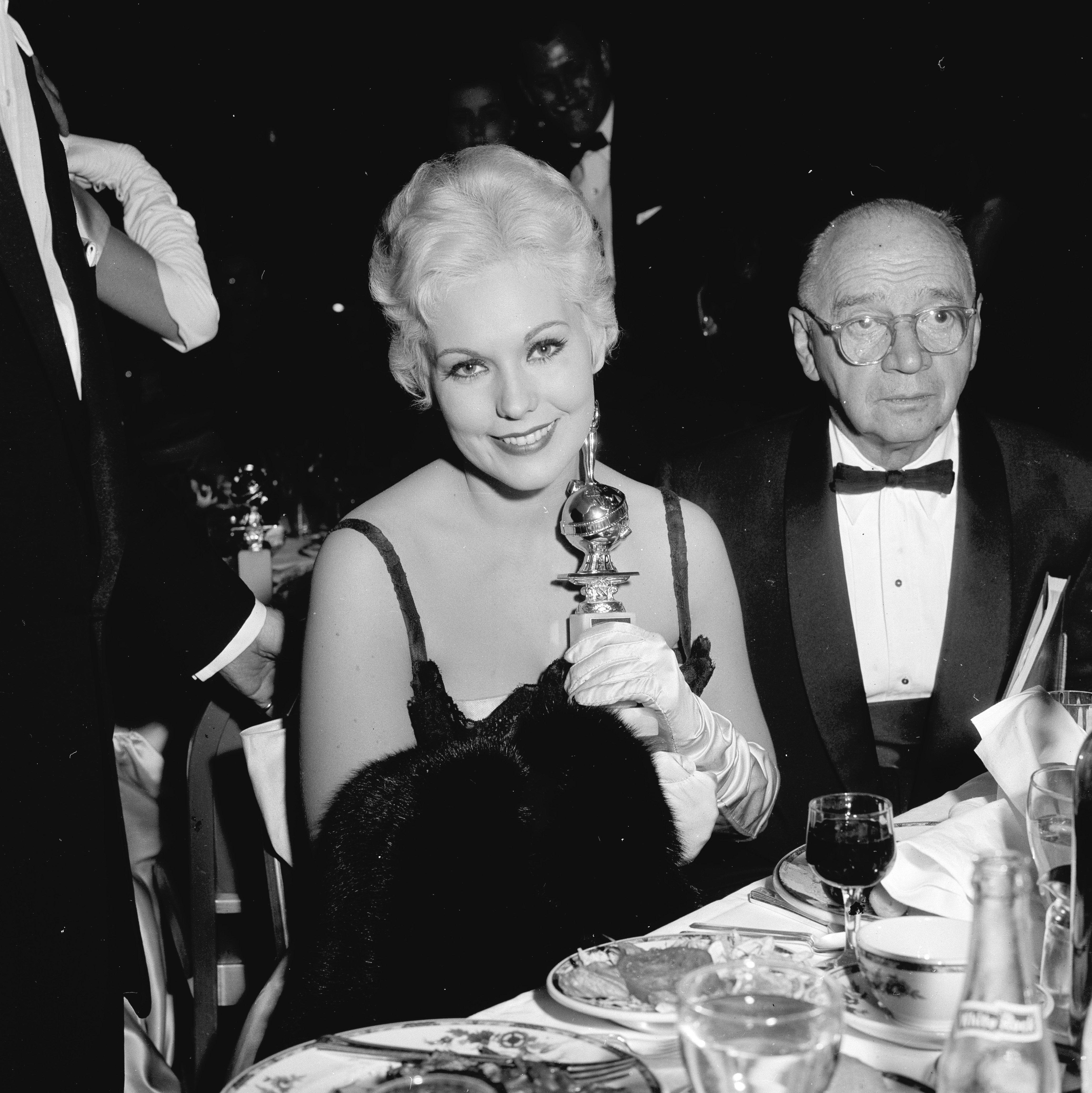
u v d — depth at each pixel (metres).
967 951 1.06
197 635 1.95
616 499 1.88
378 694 1.83
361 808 1.49
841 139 4.72
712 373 4.72
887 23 4.62
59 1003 1.43
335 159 5.09
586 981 1.09
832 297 2.31
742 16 4.59
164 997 2.31
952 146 4.74
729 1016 0.74
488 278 1.64
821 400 2.54
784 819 2.31
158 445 4.70
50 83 2.67
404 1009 1.39
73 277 1.58
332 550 1.89
